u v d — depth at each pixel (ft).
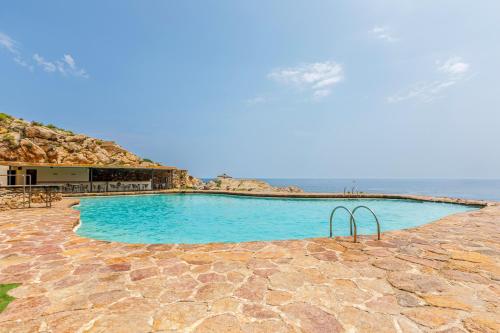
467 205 51.06
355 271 12.66
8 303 9.43
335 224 41.52
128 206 56.85
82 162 105.81
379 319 8.44
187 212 51.34
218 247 16.94
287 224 41.73
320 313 8.81
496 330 7.77
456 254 15.34
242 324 8.15
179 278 11.82
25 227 23.40
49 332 7.68
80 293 10.28
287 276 12.05
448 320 8.36
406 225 40.91
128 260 14.33
